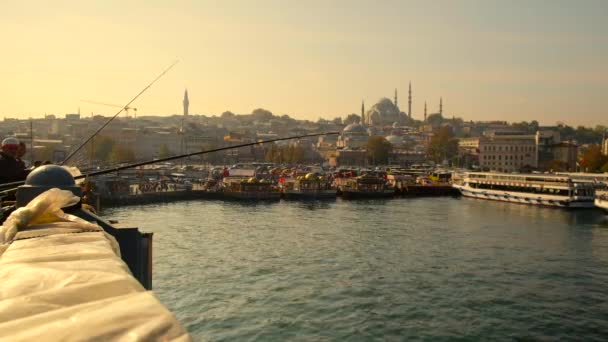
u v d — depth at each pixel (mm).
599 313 37688
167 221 86125
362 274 48625
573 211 106500
